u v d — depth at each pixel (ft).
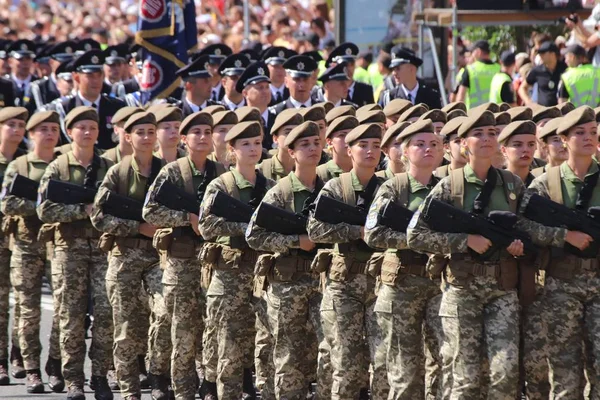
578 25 104.99
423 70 117.91
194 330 66.64
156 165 69.00
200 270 66.54
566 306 57.00
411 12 118.83
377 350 58.85
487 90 110.32
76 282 69.67
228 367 64.28
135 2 198.90
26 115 78.95
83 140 70.79
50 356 73.61
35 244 73.46
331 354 59.98
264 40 143.02
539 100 103.14
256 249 61.26
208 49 104.78
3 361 76.18
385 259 58.23
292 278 61.16
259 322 63.31
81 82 93.97
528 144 61.11
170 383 69.15
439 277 56.75
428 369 60.54
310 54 107.34
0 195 76.79
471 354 56.08
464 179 56.85
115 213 67.15
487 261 55.67
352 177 60.44
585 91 98.78
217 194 62.80
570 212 56.24
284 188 62.08
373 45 121.39
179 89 104.37
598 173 57.36
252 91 90.48
